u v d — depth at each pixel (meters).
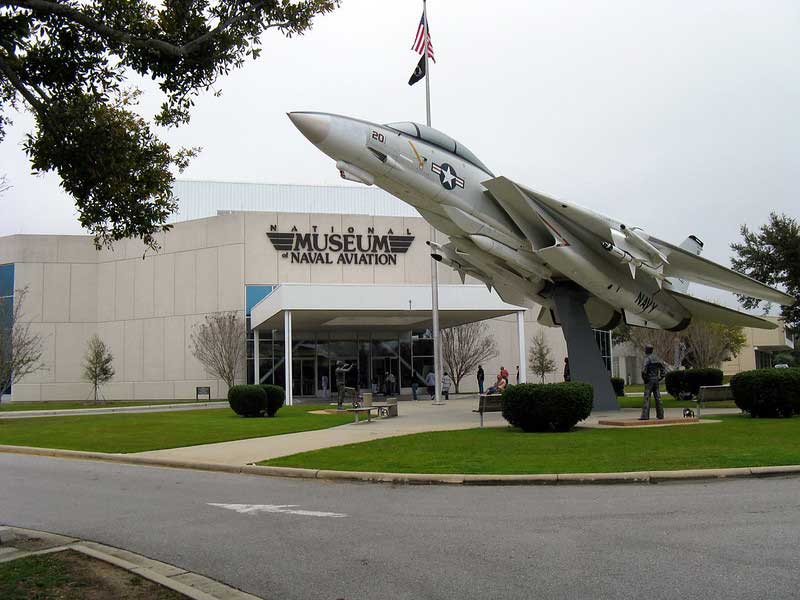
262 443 14.85
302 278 42.94
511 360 47.22
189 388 43.03
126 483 10.58
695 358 45.50
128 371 44.91
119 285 45.78
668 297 22.66
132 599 4.79
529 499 8.37
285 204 56.00
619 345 67.44
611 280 20.33
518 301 23.34
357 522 7.32
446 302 31.41
